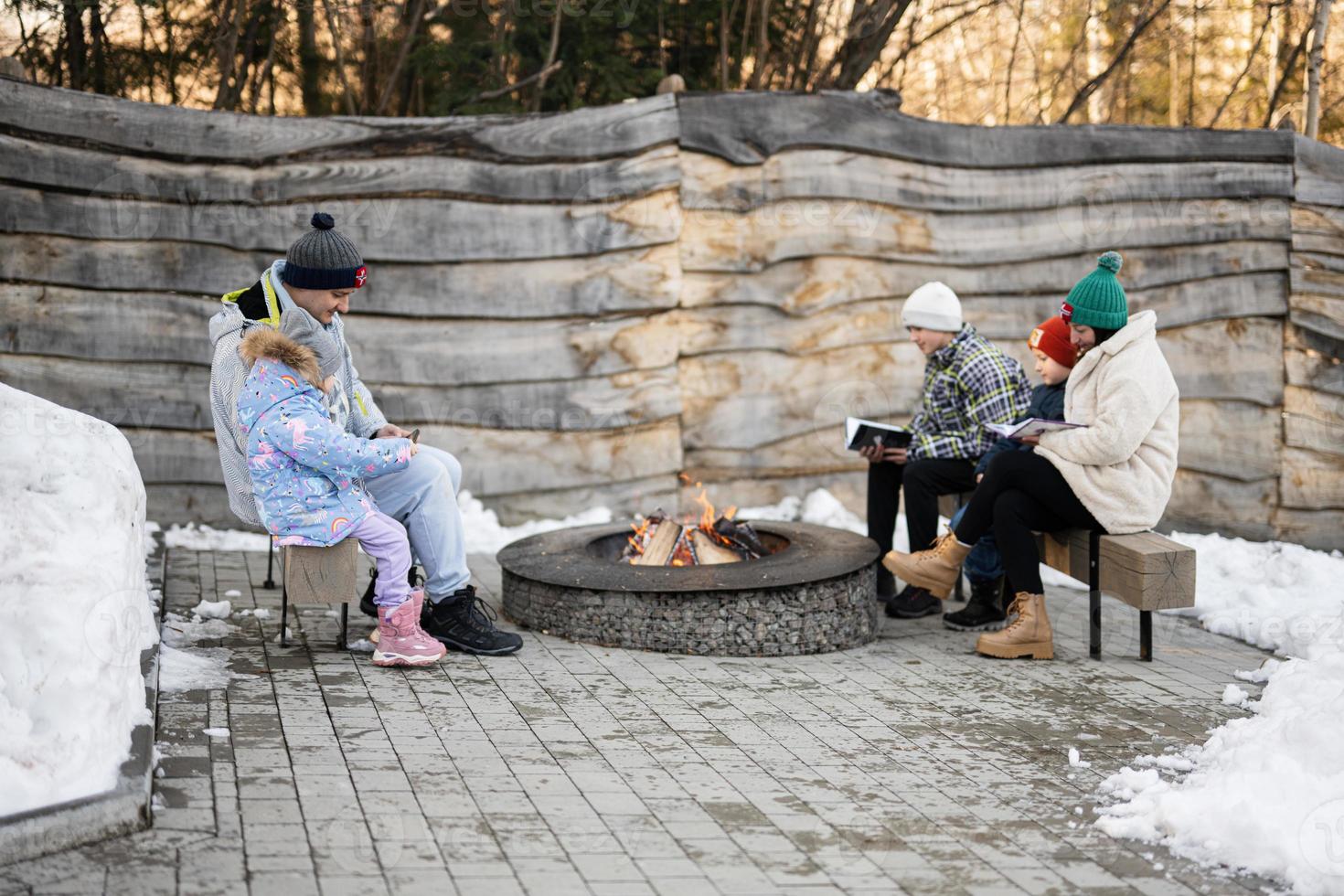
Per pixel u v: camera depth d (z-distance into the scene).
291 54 9.18
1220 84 10.66
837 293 7.89
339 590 4.71
